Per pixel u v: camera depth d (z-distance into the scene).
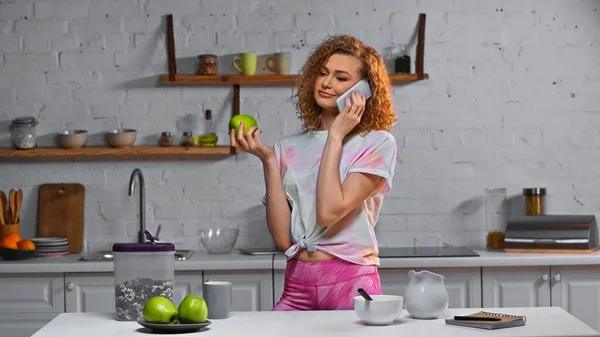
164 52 5.20
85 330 2.55
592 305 4.64
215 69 5.08
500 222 5.21
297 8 5.20
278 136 5.22
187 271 4.63
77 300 4.63
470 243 5.23
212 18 5.20
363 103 2.88
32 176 5.21
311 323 2.61
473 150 5.23
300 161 3.06
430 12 5.21
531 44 5.23
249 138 3.03
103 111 5.21
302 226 3.00
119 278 2.73
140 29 5.20
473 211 5.23
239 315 2.76
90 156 5.21
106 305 4.64
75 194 5.19
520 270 4.63
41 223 5.18
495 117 5.23
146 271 2.73
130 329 2.56
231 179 5.23
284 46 5.20
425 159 5.23
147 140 5.21
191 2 5.20
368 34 5.21
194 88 5.20
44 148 5.07
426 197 5.23
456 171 5.23
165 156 5.21
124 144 5.04
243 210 5.23
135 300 2.70
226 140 5.22
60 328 2.58
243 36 5.20
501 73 5.23
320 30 5.20
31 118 5.06
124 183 5.21
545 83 5.23
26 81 5.20
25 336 4.64
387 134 2.98
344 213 2.86
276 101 5.21
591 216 4.84
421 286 2.68
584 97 5.23
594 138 5.23
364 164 2.92
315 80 3.07
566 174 5.24
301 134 3.13
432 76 5.21
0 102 5.19
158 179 5.21
